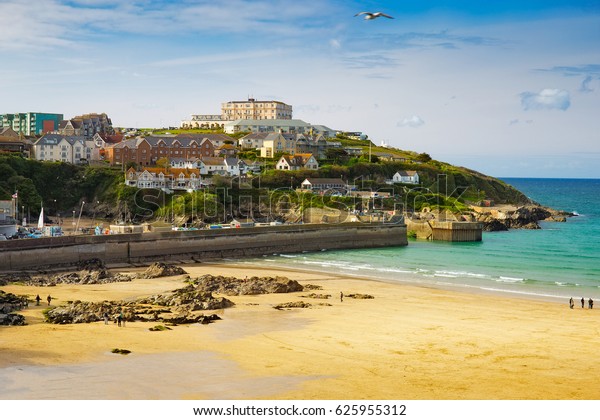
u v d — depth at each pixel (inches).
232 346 2255.2
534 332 2559.1
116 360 2037.4
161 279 3966.5
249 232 5531.5
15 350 2127.2
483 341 2386.8
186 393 1722.4
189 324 2613.2
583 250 5777.6
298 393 1738.4
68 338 2304.4
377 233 6353.3
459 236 6781.5
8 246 4156.0
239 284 3580.2
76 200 7455.7
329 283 3946.9
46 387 1754.4
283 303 3144.7
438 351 2225.6
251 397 1700.3
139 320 2640.3
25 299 3043.8
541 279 4173.2
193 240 5187.0
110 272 4151.1
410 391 1776.6
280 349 2225.6
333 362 2057.1
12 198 6136.8
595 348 2295.8
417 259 5275.6
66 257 4471.0
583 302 3191.4
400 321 2751.0
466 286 3887.8
